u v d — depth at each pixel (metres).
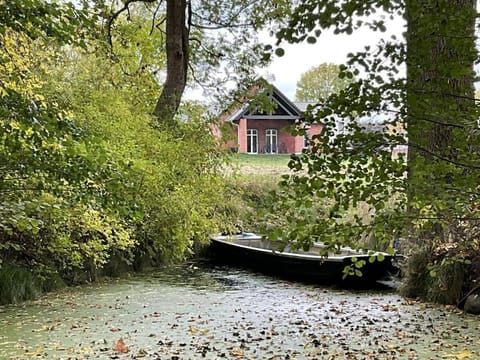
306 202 2.12
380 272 7.99
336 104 1.97
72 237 7.13
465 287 6.43
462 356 4.45
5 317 6.02
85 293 7.50
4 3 3.06
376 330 5.44
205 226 8.86
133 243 8.23
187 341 5.02
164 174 8.00
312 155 2.07
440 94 1.88
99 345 4.87
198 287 8.13
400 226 2.12
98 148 3.28
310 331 5.44
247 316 6.16
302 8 1.70
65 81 7.74
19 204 3.16
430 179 2.02
